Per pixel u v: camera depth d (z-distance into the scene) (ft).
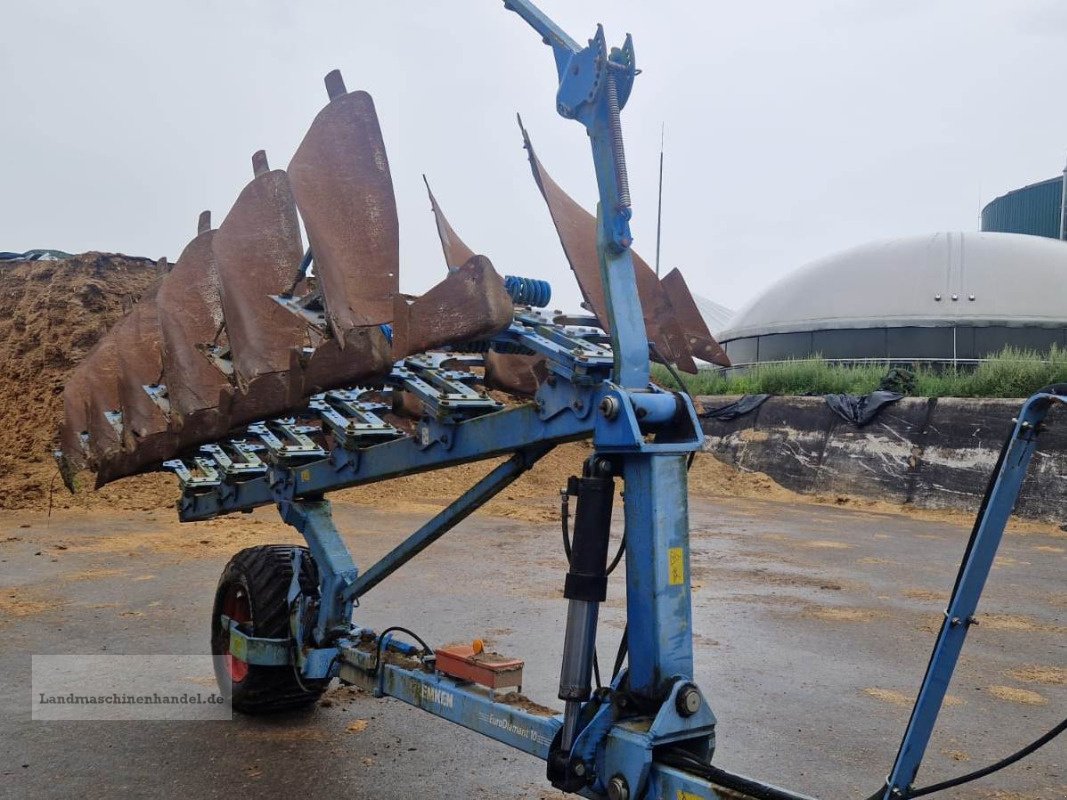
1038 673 22.76
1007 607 30.30
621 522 44.86
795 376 74.64
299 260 14.39
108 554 36.58
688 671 10.32
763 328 99.25
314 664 15.99
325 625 16.16
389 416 17.58
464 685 13.23
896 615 28.66
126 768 15.66
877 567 37.01
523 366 15.71
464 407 12.93
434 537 14.16
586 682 10.34
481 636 24.70
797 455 65.26
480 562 36.40
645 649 10.21
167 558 35.94
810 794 15.16
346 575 16.16
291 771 15.61
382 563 15.01
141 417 20.34
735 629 26.68
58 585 30.55
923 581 34.22
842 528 48.39
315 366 13.33
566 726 10.48
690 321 14.34
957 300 88.79
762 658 23.62
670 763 9.80
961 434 57.06
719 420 73.10
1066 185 128.98
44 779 15.15
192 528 43.37
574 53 11.19
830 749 17.26
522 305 13.32
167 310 18.28
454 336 11.08
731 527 48.37
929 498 55.88
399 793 14.75
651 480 10.12
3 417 59.31
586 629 10.32
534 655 22.89
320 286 12.14
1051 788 15.83
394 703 19.45
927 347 88.69
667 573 10.17
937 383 64.95
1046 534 47.24
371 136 12.69
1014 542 44.62
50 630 24.73
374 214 12.53
